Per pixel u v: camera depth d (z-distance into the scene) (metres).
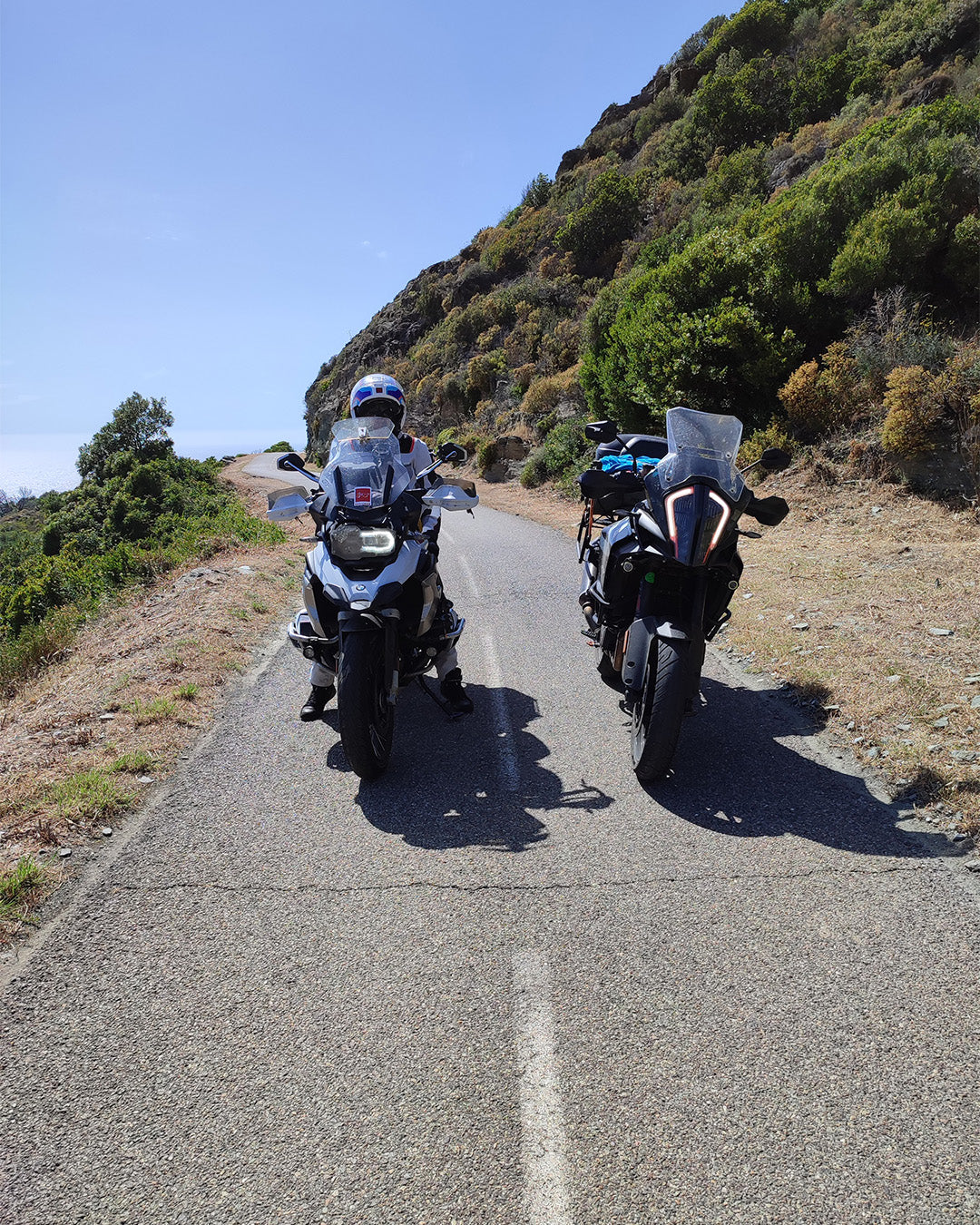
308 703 5.57
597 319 27.28
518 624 8.02
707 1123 2.33
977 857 3.55
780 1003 2.79
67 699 6.38
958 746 4.43
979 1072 2.47
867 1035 2.63
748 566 8.84
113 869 3.84
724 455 4.39
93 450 44.12
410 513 4.62
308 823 4.23
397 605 4.65
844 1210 2.06
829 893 3.40
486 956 3.11
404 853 3.89
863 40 40.41
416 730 5.46
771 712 5.32
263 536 15.59
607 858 3.76
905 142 17.03
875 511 10.48
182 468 39.62
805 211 15.44
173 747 5.23
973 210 14.06
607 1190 2.14
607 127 63.44
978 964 2.93
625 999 2.84
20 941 3.33
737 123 42.28
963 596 6.87
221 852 3.96
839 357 13.07
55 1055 2.71
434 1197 2.15
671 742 4.16
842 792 4.22
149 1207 2.17
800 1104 2.38
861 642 6.11
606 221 45.69
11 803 4.36
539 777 4.65
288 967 3.10
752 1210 2.07
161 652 7.21
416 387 53.25
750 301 15.19
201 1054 2.69
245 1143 2.34
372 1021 2.80
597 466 5.45
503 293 50.25
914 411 10.79
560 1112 2.39
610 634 4.89
